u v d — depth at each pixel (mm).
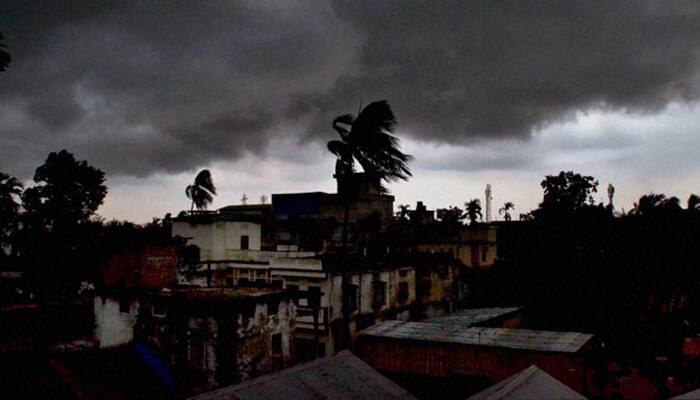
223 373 21203
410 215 63000
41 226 30781
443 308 40281
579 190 44250
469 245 54094
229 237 39000
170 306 22500
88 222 32250
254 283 33562
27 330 26531
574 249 18312
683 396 8711
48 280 29047
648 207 14305
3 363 17125
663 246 13148
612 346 13430
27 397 15711
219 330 21375
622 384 16297
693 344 13406
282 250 40312
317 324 27875
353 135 18891
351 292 31281
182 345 22156
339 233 44719
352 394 12141
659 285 12898
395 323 25109
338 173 19922
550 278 21031
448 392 21141
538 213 25547
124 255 26219
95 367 20797
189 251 34344
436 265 39938
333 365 13180
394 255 38719
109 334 25109
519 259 25719
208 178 40875
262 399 10883
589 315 15969
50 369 17359
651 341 12727
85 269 29172
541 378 11820
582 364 18438
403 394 12844
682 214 13789
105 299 25500
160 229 43812
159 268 27109
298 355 29984
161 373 21109
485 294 42906
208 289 25594
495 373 20438
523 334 21750
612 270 14062
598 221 16766
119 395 19031
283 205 50312
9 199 23391
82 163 33312
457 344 21281
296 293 24844
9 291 30188
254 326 22547
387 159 19188
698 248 12891
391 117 19047
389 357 22750
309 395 11508
